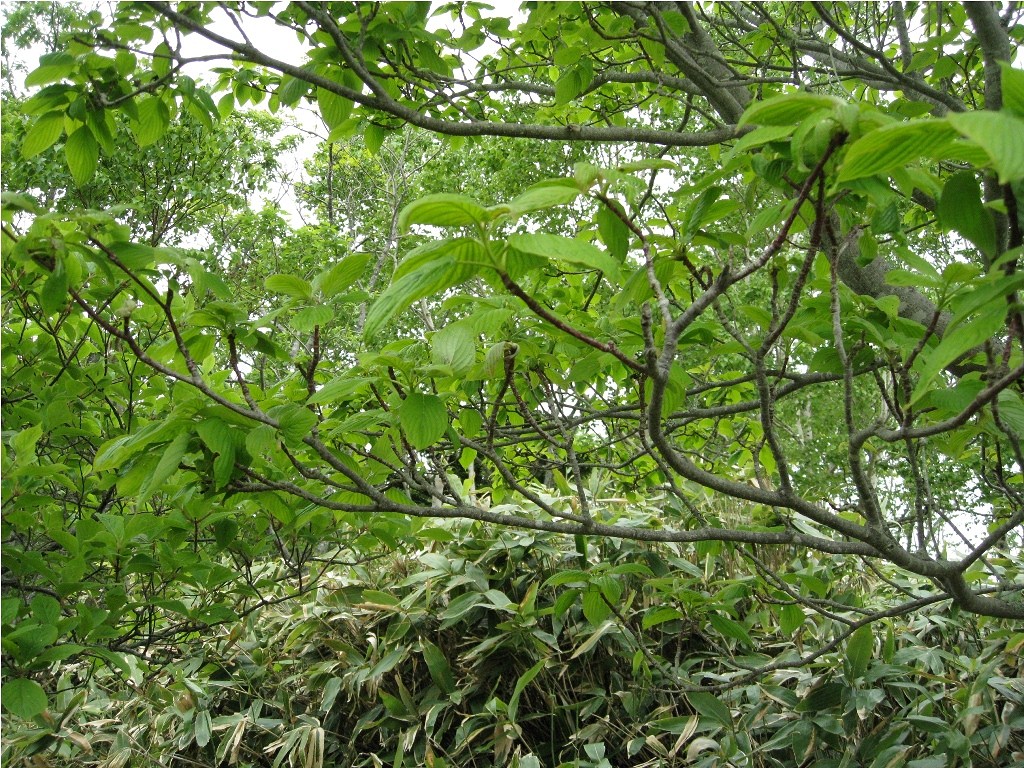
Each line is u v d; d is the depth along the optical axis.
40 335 2.73
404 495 2.17
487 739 2.87
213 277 1.62
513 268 1.25
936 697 2.59
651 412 1.48
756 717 2.71
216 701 3.47
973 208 1.16
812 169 1.23
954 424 1.41
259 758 3.30
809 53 3.51
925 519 2.42
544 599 3.17
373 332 1.04
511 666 3.06
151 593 2.85
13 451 2.36
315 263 10.20
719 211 1.54
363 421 1.73
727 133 2.78
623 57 3.75
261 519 2.80
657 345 1.90
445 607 3.21
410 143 13.96
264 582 2.86
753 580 2.67
